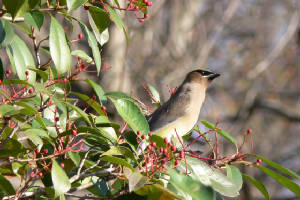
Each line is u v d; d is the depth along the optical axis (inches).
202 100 507.8
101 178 284.0
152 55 1028.5
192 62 1064.8
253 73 1123.3
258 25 1213.1
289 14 1195.3
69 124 287.9
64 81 281.7
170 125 462.9
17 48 287.3
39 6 284.2
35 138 268.4
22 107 292.2
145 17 305.3
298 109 1149.7
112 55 622.8
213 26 1184.2
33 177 256.8
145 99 622.8
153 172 258.7
